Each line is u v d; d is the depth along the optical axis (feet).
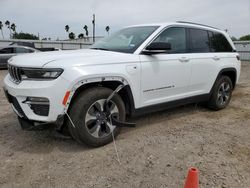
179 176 9.59
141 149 11.73
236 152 11.67
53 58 10.96
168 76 14.07
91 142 11.43
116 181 9.23
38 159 10.77
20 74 11.05
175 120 15.97
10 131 13.74
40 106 10.53
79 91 11.24
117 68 11.74
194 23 16.66
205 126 15.01
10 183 9.09
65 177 9.46
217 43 17.92
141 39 13.60
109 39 15.48
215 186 9.02
